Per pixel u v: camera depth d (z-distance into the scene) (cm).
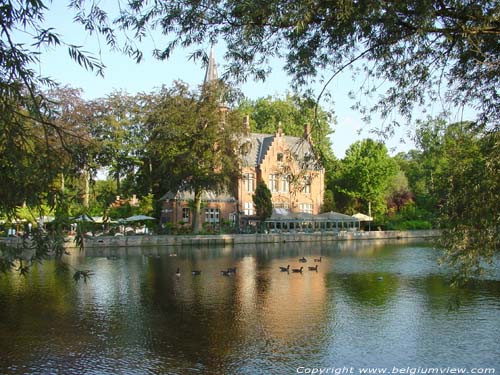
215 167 5769
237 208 7506
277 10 901
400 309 2003
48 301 2177
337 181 8544
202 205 6938
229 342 1552
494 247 875
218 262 3812
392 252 4825
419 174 8600
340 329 1700
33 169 673
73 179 759
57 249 705
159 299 2230
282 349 1487
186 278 2897
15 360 1379
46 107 720
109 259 4003
